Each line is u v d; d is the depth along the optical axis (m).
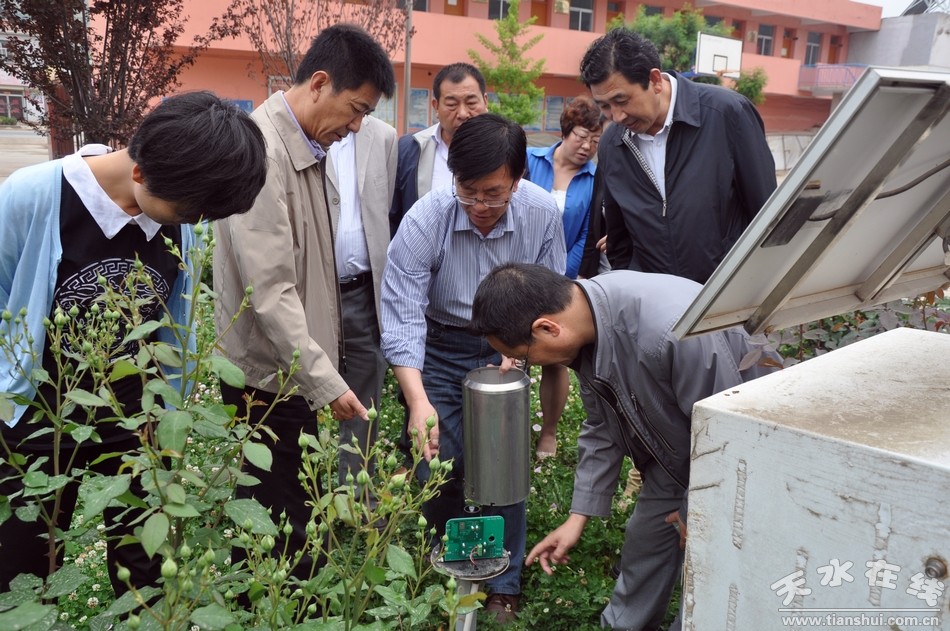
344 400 2.14
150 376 1.95
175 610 1.08
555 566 2.78
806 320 1.43
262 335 2.23
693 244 2.88
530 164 4.27
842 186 1.14
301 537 2.50
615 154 3.06
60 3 6.72
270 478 2.42
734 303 1.27
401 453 2.88
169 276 1.95
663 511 2.20
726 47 24.05
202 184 1.50
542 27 21.59
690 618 1.37
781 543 1.22
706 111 2.84
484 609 2.52
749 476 1.24
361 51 2.16
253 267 2.11
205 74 15.59
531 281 1.84
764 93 28.05
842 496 1.14
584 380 2.09
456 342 2.61
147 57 7.37
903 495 1.07
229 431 1.32
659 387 1.87
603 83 2.74
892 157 1.13
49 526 1.40
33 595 1.20
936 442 1.11
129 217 1.77
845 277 1.45
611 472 2.29
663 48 23.19
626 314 1.84
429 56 19.58
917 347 1.60
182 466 1.22
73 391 1.22
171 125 1.47
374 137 2.91
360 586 1.29
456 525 2.00
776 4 27.73
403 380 2.41
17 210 1.69
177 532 1.30
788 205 1.09
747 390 1.36
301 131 2.26
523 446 2.13
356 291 2.90
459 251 2.53
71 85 7.11
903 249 1.44
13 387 1.72
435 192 2.51
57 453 1.40
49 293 1.73
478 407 2.08
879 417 1.22
